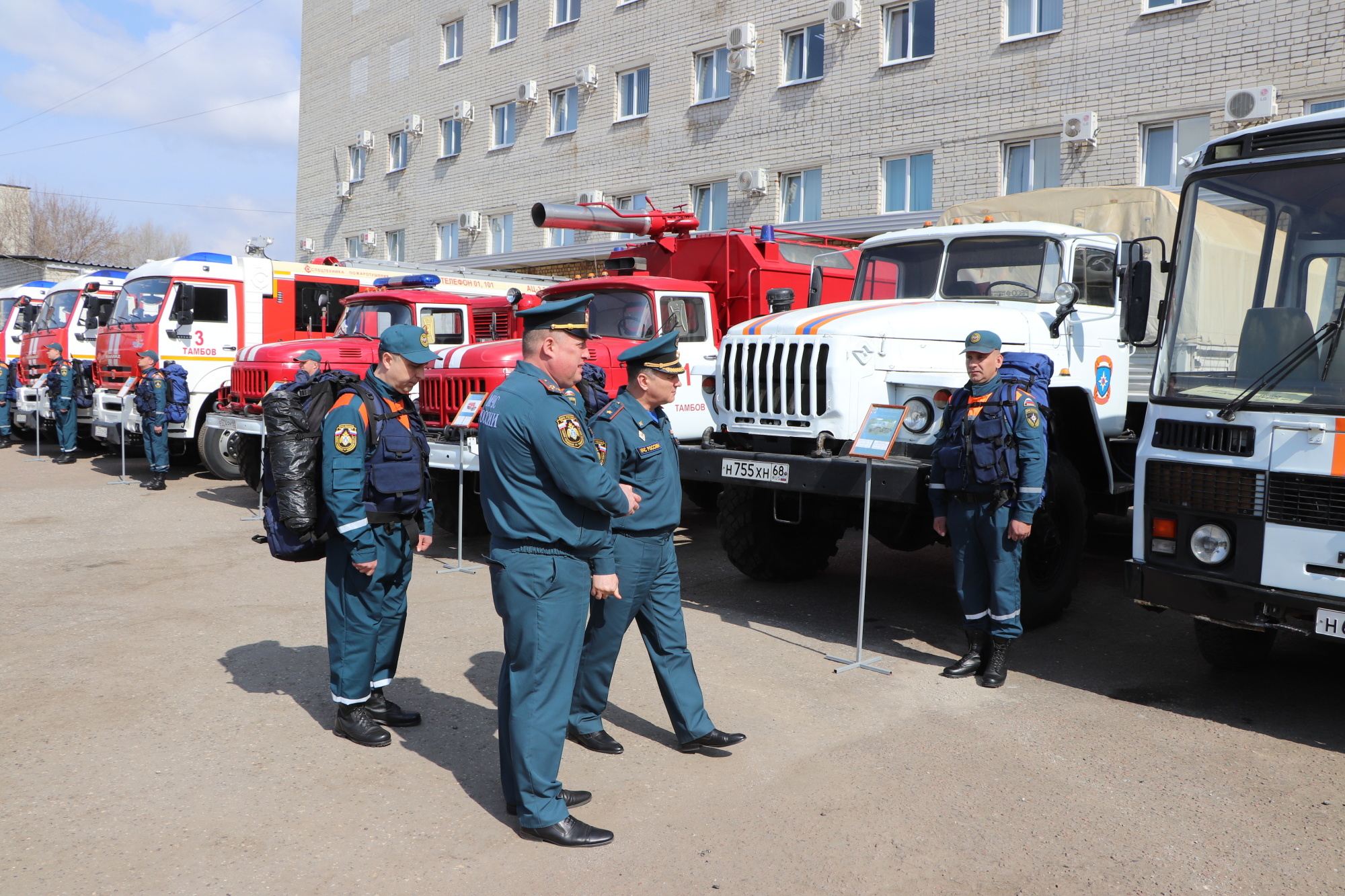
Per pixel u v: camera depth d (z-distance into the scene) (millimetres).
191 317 12266
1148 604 4652
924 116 15648
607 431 3914
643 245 9477
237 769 3918
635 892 3086
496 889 3092
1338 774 4004
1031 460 4844
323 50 28781
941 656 5562
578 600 3451
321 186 29172
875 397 5727
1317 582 4074
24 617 6016
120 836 3361
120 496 11102
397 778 3877
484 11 23406
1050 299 6219
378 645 4305
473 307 10391
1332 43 11805
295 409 3992
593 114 21000
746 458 5934
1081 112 13852
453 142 24734
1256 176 4512
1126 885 3154
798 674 5188
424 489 4270
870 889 3117
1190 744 4301
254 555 7930
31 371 16047
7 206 47438
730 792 3801
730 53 17922
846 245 9586
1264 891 3129
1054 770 4023
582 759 4113
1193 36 12914
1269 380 4273
